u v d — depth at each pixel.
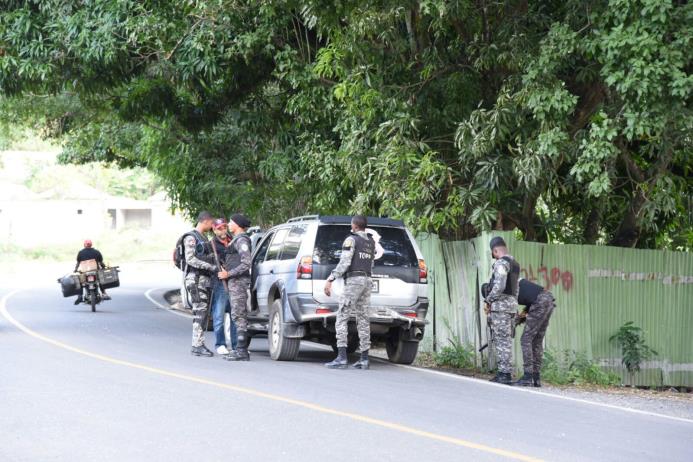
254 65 26.08
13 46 25.44
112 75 26.30
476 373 19.78
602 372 19.88
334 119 25.03
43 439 10.38
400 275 18.47
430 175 20.02
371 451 10.07
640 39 16.88
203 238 19.08
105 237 101.75
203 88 27.12
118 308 35.56
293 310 18.20
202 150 35.28
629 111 17.56
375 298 18.30
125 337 22.75
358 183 22.56
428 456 9.90
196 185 36.44
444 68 21.70
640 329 20.98
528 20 20.05
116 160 49.28
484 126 19.72
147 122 34.31
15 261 88.94
